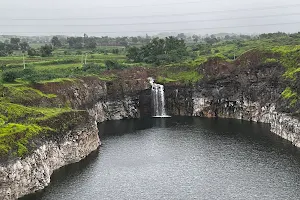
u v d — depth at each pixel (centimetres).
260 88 12712
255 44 18250
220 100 13638
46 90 10500
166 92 14450
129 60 17575
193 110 14138
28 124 7425
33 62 14925
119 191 6744
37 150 6888
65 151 8106
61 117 8256
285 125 10262
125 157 8788
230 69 13388
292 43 16162
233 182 7162
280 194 6575
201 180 7288
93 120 9544
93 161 8431
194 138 10575
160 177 7456
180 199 6412
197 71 14375
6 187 6038
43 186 6819
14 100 8706
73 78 12212
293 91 10644
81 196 6494
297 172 7650
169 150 9388
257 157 8669
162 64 16500
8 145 6359
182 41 19738
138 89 13988
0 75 10656
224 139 10388
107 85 13525
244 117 13138
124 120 13412
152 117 14012
